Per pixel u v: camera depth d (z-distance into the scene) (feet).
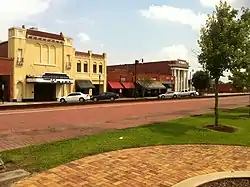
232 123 48.14
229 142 32.32
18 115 57.16
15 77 135.13
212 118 54.85
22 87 138.31
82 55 163.32
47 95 149.07
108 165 22.79
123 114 64.44
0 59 130.00
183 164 23.38
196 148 29.30
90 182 18.99
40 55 145.07
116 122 50.14
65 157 24.57
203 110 77.46
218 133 37.96
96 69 171.22
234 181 19.22
